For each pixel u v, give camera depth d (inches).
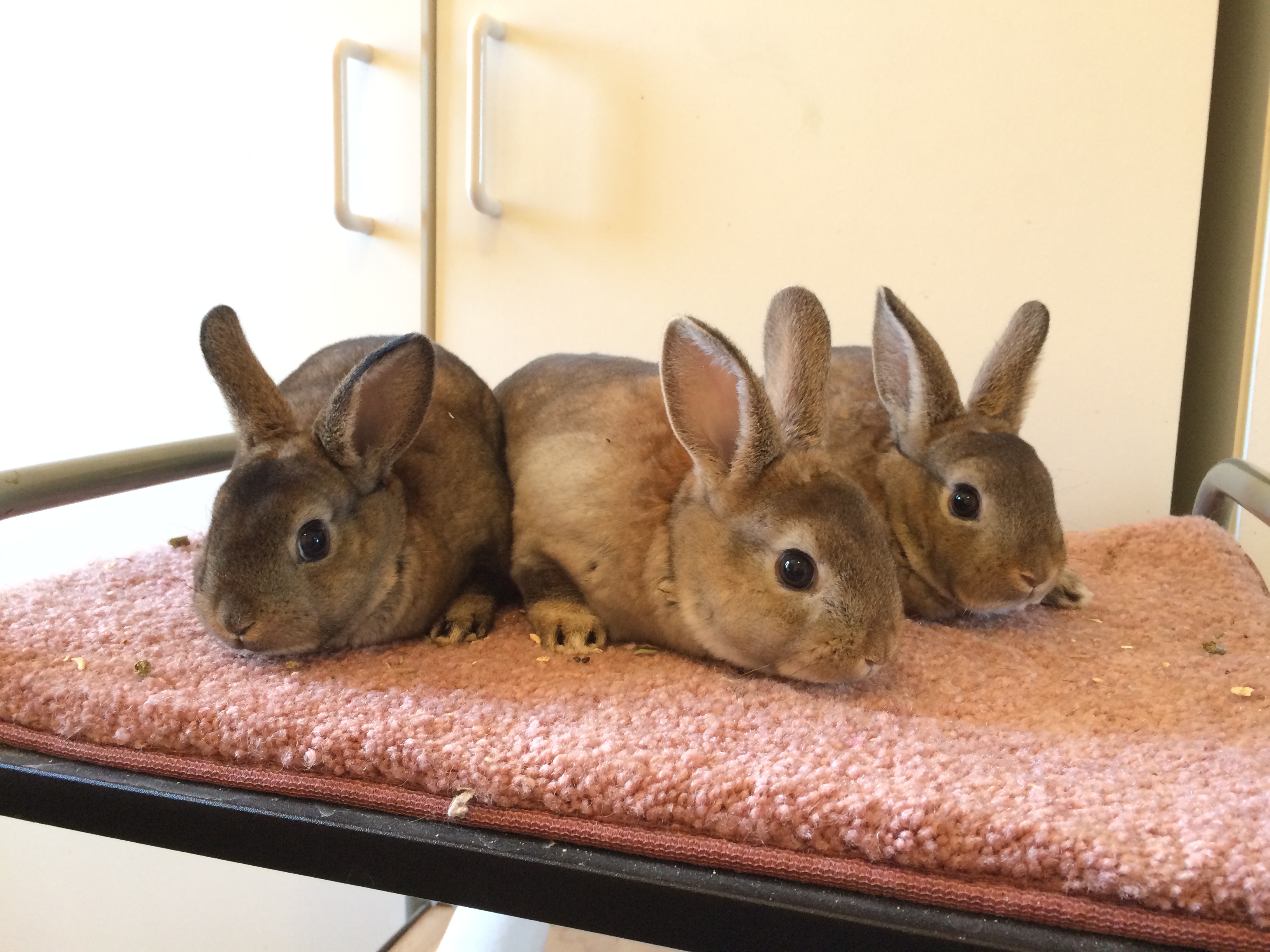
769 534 18.2
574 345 31.0
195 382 34.3
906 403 22.8
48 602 21.0
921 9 27.8
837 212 29.0
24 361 35.4
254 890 32.3
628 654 20.0
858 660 17.7
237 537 18.1
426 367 19.7
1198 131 27.2
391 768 14.8
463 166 30.8
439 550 20.9
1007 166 28.1
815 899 13.1
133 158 33.1
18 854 29.5
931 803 13.7
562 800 14.2
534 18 29.8
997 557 21.1
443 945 22.8
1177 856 12.8
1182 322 27.9
